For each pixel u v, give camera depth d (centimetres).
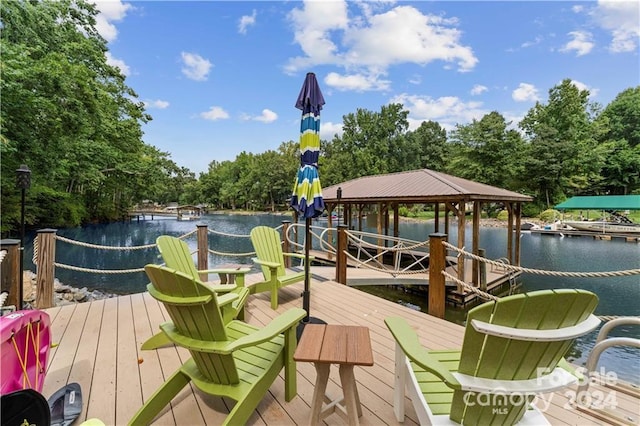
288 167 3816
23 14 893
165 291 141
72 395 170
